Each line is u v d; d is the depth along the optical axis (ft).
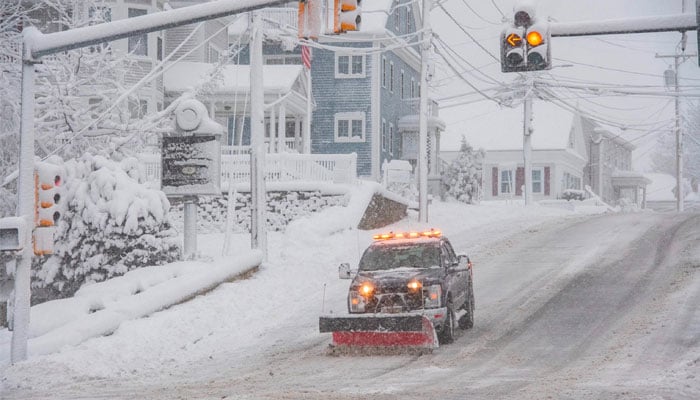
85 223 142.82
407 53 385.70
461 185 344.49
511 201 408.46
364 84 347.77
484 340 107.34
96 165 145.79
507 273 160.45
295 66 308.60
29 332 117.19
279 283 152.76
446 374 86.58
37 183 101.40
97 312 118.83
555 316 120.78
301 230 193.67
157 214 145.79
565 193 487.61
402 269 106.93
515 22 95.71
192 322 124.16
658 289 135.54
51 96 164.35
